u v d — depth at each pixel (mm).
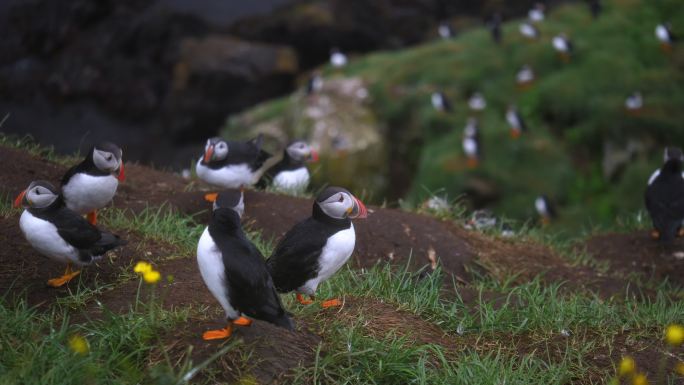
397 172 17719
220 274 4535
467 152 15797
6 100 25031
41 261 6426
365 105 18516
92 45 25609
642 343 6059
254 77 23250
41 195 5715
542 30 20172
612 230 10086
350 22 25359
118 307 5695
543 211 14523
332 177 16766
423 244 8109
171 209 8016
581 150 16812
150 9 26375
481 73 18719
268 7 28016
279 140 18031
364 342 5301
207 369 4727
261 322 5191
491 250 8516
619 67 18250
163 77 24906
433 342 5793
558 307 6551
